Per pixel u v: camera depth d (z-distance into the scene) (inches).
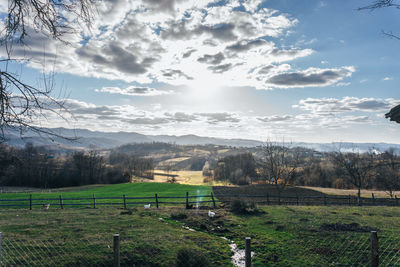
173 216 762.8
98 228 601.0
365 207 989.8
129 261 405.1
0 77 191.0
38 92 198.7
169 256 429.1
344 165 1332.4
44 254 416.2
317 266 386.9
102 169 3595.0
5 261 374.9
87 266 382.6
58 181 2987.2
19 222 674.8
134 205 1109.7
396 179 1184.8
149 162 5516.7
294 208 920.9
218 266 395.9
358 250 438.3
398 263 378.3
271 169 1566.2
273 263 408.2
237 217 749.3
